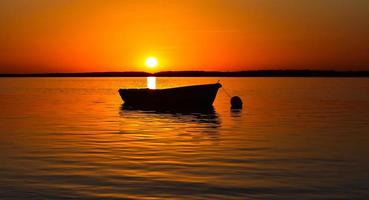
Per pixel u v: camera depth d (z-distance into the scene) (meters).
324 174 13.41
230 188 11.80
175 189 11.73
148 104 43.66
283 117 33.19
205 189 11.72
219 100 58.97
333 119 31.36
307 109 41.84
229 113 37.28
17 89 110.69
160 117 33.72
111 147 18.66
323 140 20.62
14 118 33.12
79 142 20.20
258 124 28.03
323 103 51.22
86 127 26.81
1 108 44.59
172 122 29.67
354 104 49.47
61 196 11.09
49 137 22.05
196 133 23.48
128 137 21.95
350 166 14.58
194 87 41.19
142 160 15.67
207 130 24.88
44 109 43.28
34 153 17.17
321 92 82.81
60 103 53.53
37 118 33.19
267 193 11.33
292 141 20.30
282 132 23.72
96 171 13.88
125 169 14.17
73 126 27.41
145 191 11.55
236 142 20.02
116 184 12.26
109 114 37.00
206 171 13.85
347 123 28.53
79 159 15.90
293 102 53.16
